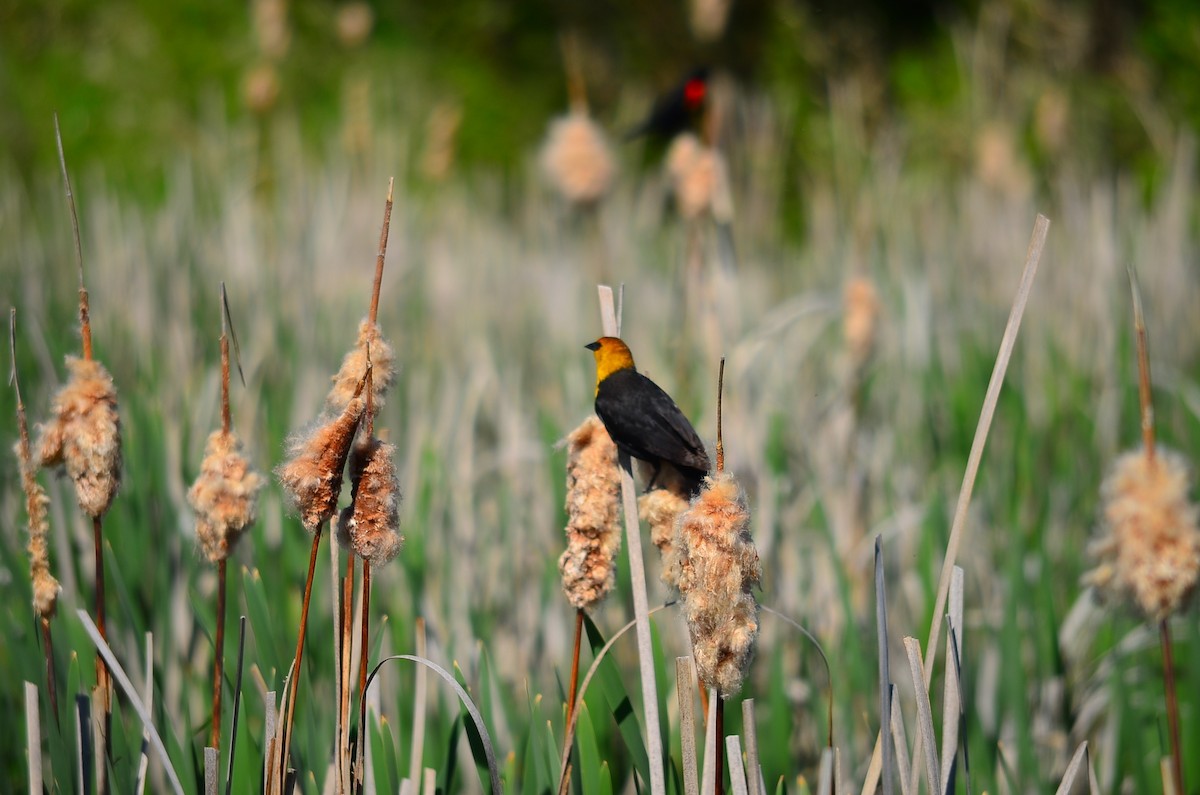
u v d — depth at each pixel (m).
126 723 6.27
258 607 5.83
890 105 26.75
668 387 10.35
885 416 11.63
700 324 9.89
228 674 6.42
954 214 17.95
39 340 8.35
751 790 4.60
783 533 8.26
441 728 6.27
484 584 8.45
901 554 9.11
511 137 29.58
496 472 10.40
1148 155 25.25
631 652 7.74
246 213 14.57
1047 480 10.78
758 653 7.80
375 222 14.93
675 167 10.05
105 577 7.22
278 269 13.14
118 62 27.89
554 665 6.45
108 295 12.40
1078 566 9.59
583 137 12.27
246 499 4.79
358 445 4.32
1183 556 4.16
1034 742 7.27
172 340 10.88
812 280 15.48
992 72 24.22
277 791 4.51
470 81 30.17
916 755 4.69
